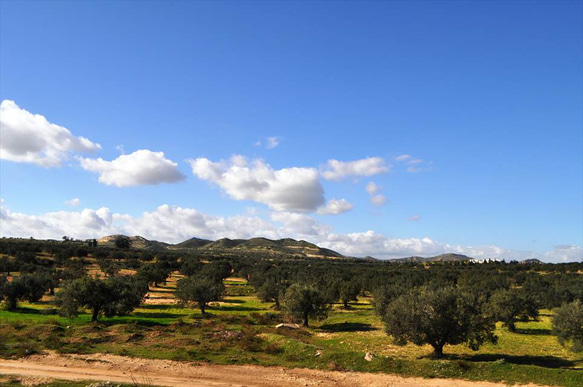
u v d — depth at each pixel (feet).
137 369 104.37
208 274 437.99
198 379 96.84
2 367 102.94
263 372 103.60
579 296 258.37
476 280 384.68
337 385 93.25
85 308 229.25
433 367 102.27
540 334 182.60
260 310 266.98
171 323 193.67
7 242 587.68
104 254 625.82
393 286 249.34
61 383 88.74
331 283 303.48
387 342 155.63
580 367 114.32
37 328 155.74
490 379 94.89
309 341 152.66
